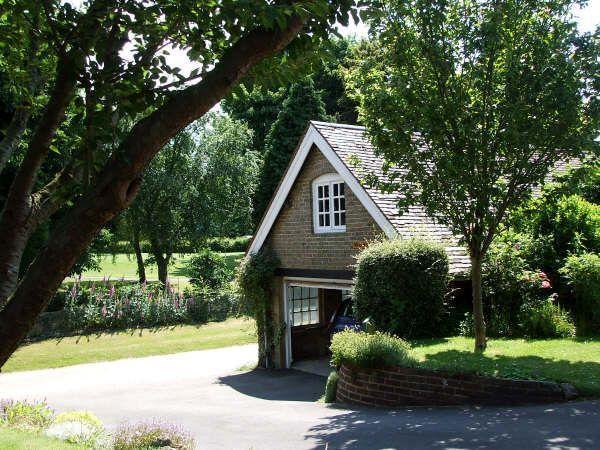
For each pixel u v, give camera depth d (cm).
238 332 2345
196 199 2833
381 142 932
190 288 2981
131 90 414
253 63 349
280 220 1628
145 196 2683
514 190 923
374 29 925
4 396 1385
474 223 947
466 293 1274
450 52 902
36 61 546
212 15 496
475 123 885
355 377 977
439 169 916
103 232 2778
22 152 1880
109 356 1970
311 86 4094
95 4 462
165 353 2034
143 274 2948
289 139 4038
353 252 1377
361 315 1201
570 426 620
